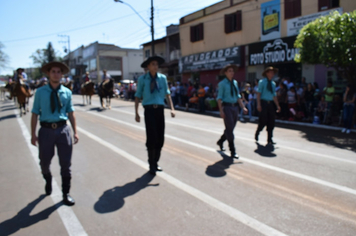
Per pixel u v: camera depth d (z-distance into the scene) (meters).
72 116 3.99
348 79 9.48
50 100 3.69
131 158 5.91
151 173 4.90
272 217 3.37
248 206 3.66
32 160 5.93
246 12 17.42
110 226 3.25
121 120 11.34
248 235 3.01
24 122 10.93
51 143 3.72
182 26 23.31
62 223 3.34
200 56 21.30
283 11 15.27
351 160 5.59
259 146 6.79
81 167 5.37
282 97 11.75
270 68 6.72
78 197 4.04
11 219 3.45
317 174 4.77
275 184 4.36
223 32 19.33
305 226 3.17
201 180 4.58
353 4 12.55
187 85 18.94
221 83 5.77
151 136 4.83
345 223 3.22
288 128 9.72
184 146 6.82
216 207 3.65
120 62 45.22
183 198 3.93
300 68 14.84
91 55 45.91
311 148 6.61
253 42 17.19
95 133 8.61
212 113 14.60
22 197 4.08
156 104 4.88
